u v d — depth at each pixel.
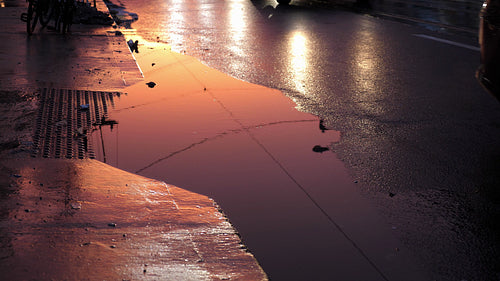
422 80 6.53
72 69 6.16
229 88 5.97
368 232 2.96
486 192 3.49
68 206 2.89
